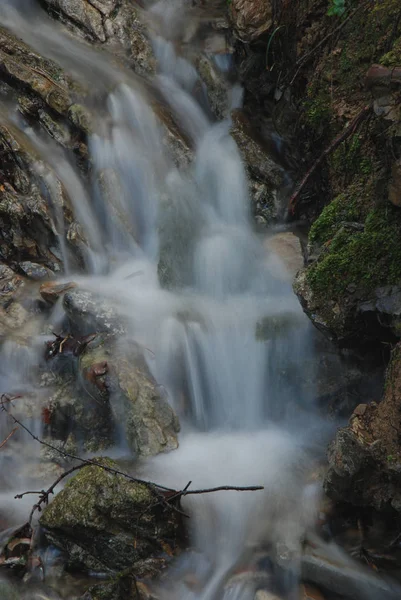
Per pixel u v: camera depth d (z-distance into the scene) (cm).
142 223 641
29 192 615
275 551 399
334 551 397
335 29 529
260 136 679
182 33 763
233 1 645
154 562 409
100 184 635
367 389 475
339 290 430
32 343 537
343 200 468
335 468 392
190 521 419
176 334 519
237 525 420
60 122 654
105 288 573
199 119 715
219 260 586
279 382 511
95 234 627
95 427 492
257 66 663
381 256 420
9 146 624
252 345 516
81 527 404
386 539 396
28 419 505
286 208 630
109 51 744
